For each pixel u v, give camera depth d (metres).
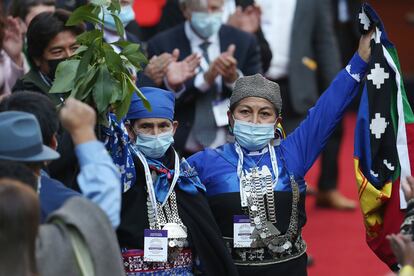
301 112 17.19
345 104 10.61
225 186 10.34
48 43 11.20
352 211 19.80
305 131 10.66
